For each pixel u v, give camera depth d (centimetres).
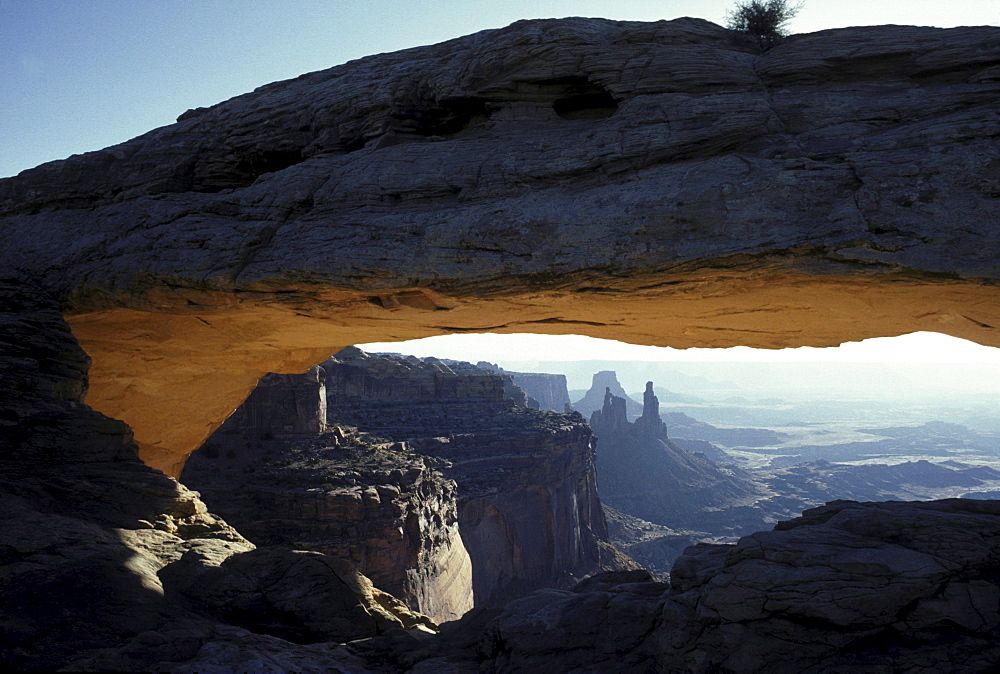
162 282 1480
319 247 1352
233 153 1714
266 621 984
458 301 1359
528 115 1395
